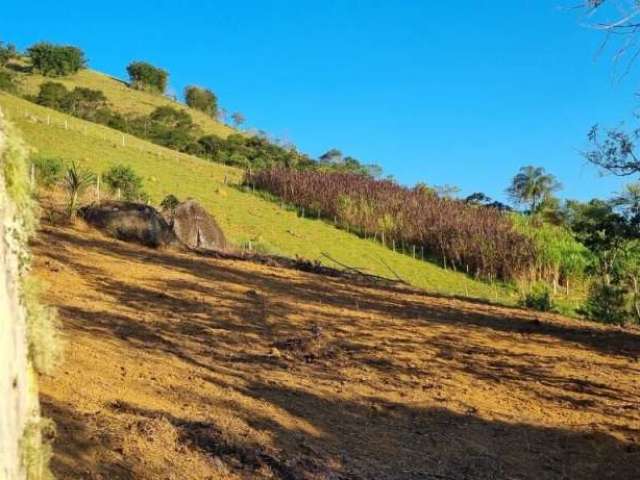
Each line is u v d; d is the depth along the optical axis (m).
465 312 11.66
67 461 3.61
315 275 14.29
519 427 6.02
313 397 6.04
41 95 66.44
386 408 6.08
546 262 33.59
